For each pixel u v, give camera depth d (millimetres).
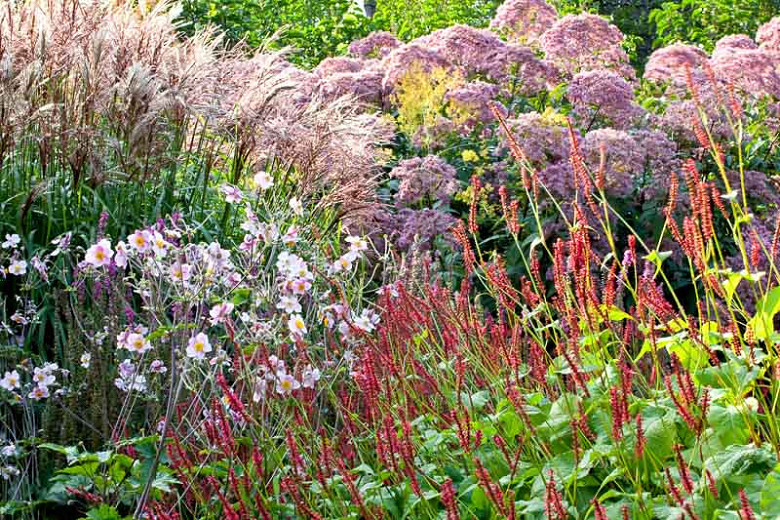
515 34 9125
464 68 7930
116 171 5348
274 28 12742
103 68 5559
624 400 2635
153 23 6145
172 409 3221
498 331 3426
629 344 3668
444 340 3539
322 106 6938
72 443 3713
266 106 5984
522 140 6320
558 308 3281
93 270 3984
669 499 2598
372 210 6152
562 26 8094
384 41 9438
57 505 3652
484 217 6375
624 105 6887
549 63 7918
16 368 3912
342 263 3867
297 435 3277
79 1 5793
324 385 3619
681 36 13289
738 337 3039
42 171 5359
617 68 8297
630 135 6723
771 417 2807
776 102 7273
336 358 4086
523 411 2834
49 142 5348
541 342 3406
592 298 3088
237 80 6328
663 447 2826
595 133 6156
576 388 3182
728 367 2977
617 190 6086
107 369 3979
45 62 5426
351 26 13023
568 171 6082
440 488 2898
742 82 6895
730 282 3002
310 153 5988
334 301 4156
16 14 5613
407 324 3564
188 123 6168
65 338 4297
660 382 3396
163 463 3420
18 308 4570
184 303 3477
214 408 3191
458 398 2945
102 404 3775
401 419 2830
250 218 3725
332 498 2828
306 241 4621
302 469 3025
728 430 2848
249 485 2908
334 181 6199
